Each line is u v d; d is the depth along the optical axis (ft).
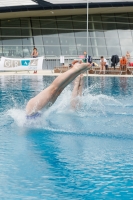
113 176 13.35
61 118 23.34
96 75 82.64
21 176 13.23
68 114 24.63
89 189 12.17
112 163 14.82
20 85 52.75
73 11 108.17
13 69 84.94
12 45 110.73
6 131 20.08
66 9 104.58
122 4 106.32
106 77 75.20
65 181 12.82
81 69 20.80
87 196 11.62
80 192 11.91
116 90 45.96
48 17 112.68
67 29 113.60
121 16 115.75
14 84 54.65
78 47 113.60
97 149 16.78
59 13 109.60
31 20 111.75
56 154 15.89
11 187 12.27
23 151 16.31
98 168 14.19
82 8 105.09
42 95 21.70
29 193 11.82
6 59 84.69
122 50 115.24
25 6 102.22
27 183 12.62
